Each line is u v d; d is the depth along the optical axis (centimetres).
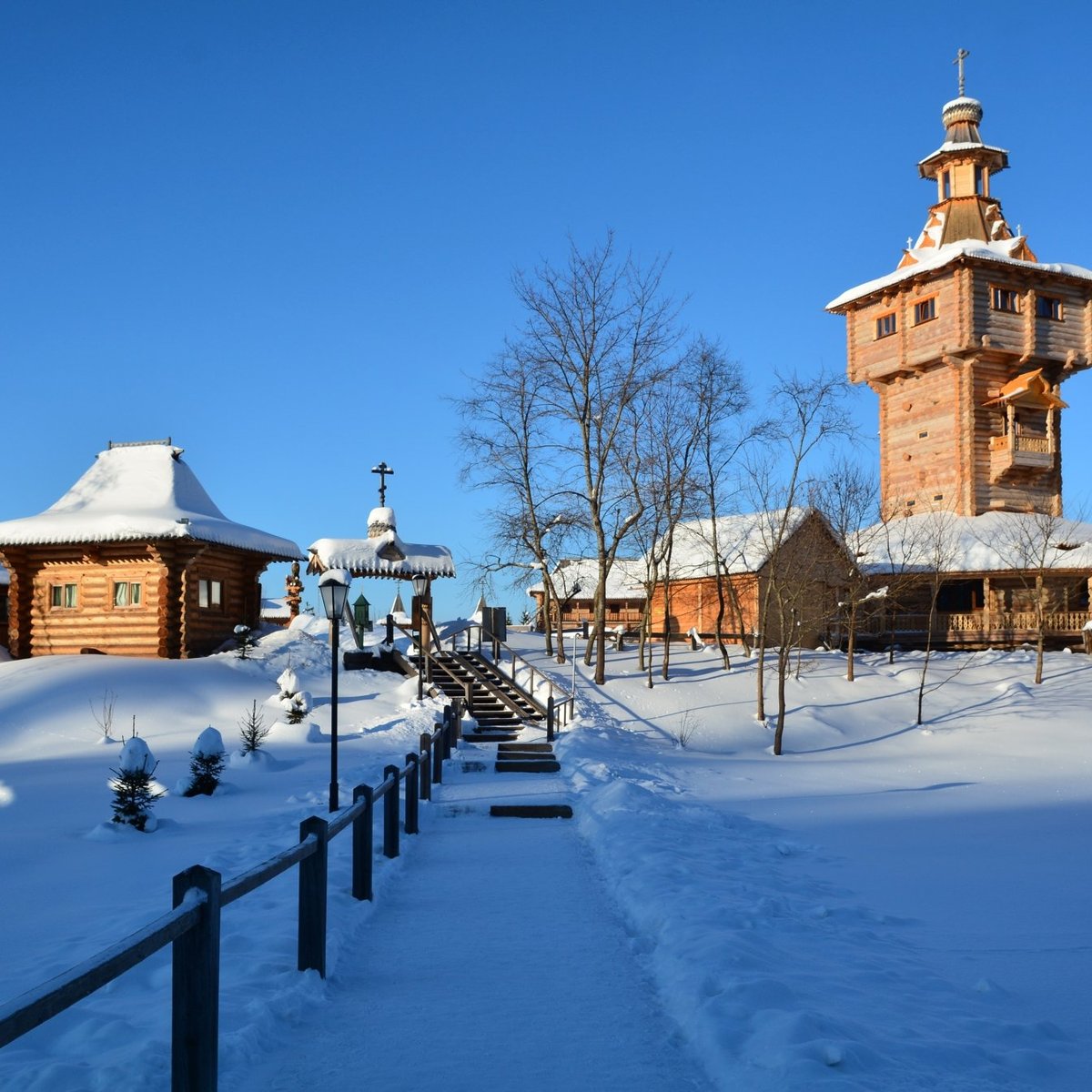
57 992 308
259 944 723
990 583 4859
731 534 4794
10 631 3447
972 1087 469
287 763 2092
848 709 3381
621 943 780
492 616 3500
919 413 5278
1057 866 1155
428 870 1103
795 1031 510
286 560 3928
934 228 5297
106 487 3653
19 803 1614
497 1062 521
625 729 2962
